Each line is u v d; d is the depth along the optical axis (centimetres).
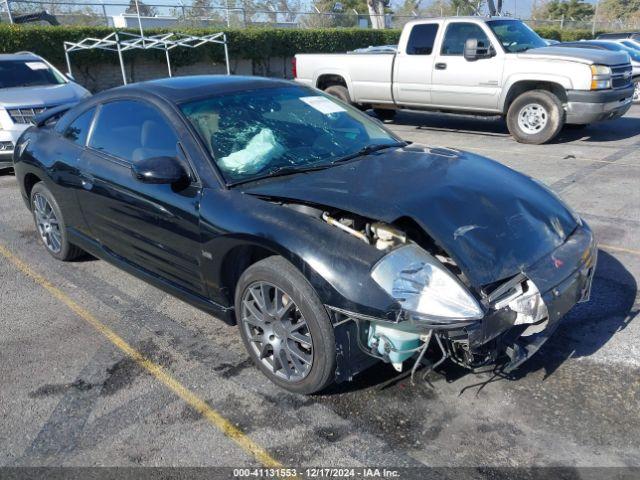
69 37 1661
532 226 296
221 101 367
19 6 1864
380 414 284
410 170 329
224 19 2303
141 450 267
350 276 258
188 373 326
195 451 265
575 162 771
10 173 853
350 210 276
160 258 359
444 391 298
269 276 284
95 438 276
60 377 327
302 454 261
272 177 327
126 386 316
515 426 272
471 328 248
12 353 354
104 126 402
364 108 1166
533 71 883
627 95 898
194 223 318
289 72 2259
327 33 2267
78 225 438
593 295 396
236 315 318
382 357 268
